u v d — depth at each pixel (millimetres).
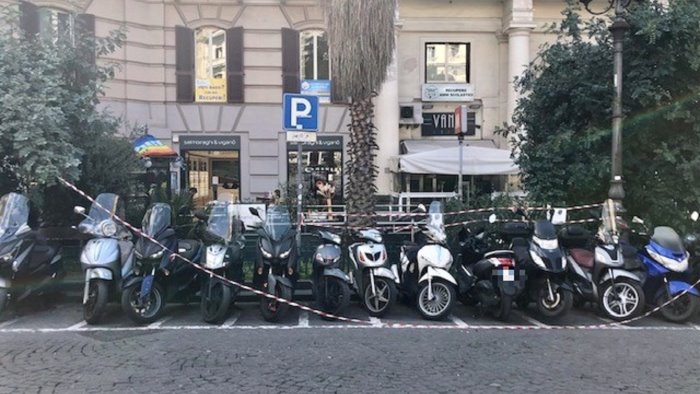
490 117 21391
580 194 10414
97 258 7688
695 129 9328
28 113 8680
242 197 19984
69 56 9789
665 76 9461
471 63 21453
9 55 8938
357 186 10914
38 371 5789
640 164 9945
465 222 9453
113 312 8398
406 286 8742
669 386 5465
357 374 5758
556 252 7945
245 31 19969
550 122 10859
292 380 5570
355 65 10703
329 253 8172
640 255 8398
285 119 9688
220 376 5668
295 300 9281
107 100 18312
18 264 7711
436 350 6637
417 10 21266
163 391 5246
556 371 5898
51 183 9258
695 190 9391
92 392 5207
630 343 7004
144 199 11609
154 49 19438
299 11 20125
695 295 7930
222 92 20000
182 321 7984
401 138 21406
